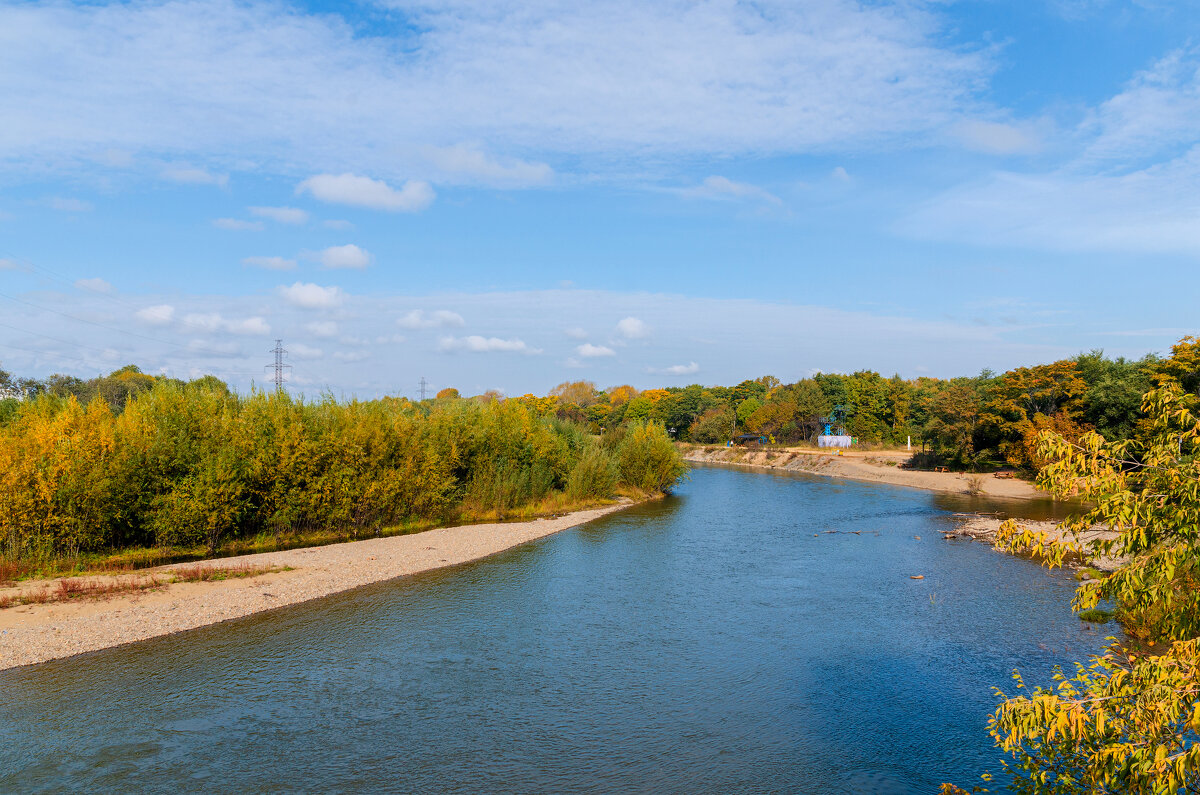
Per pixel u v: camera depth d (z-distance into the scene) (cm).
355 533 3581
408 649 1998
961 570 3034
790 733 1522
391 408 4197
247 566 2753
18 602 2173
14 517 2544
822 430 12031
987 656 1962
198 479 2925
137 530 2948
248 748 1420
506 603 2469
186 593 2397
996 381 7925
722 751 1444
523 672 1845
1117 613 2138
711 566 3106
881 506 5319
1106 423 5812
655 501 5706
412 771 1351
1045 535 788
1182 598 750
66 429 2805
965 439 7188
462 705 1641
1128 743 636
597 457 5478
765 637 2133
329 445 3481
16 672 1745
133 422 2950
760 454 10975
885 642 2083
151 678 1741
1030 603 2486
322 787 1286
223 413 3341
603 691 1731
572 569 3017
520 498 4759
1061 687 736
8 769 1312
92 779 1288
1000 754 1428
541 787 1305
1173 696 595
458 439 4400
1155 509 689
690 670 1869
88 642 1930
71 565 2639
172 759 1368
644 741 1484
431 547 3356
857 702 1673
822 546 3606
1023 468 6450
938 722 1570
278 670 1820
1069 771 717
